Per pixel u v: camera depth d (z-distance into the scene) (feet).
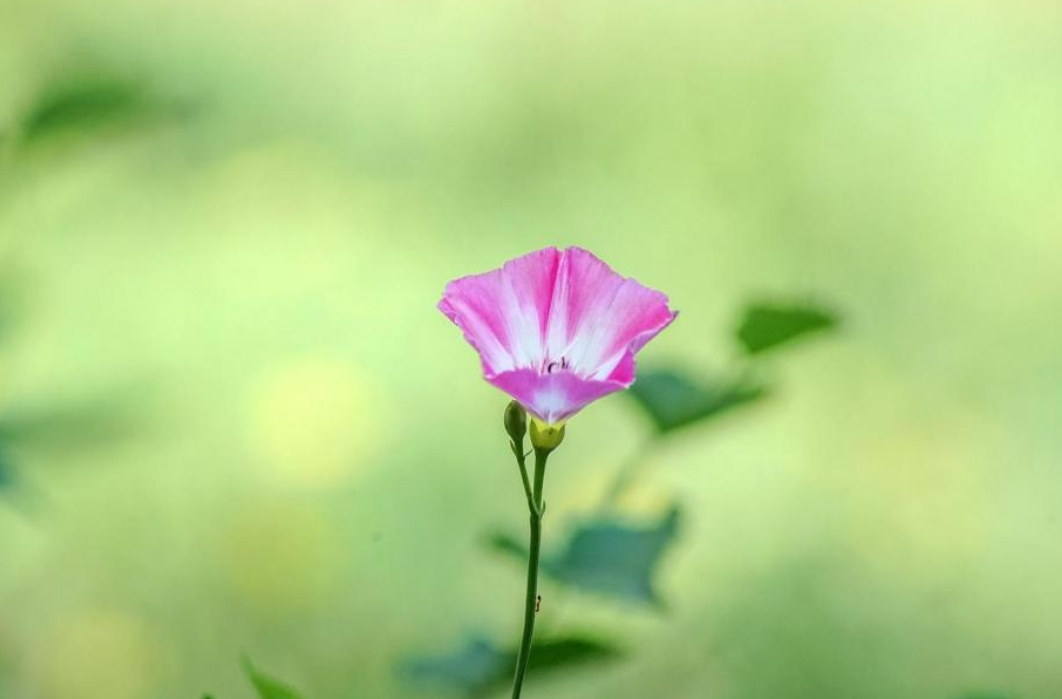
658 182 4.68
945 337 3.98
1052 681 2.93
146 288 3.91
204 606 2.98
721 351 3.87
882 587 3.14
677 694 2.83
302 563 3.10
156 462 3.26
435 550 3.16
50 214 3.56
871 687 2.90
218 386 3.64
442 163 4.73
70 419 1.92
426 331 3.90
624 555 1.85
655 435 1.91
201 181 4.45
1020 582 3.17
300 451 3.42
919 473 3.49
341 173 4.61
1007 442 3.58
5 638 2.74
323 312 3.94
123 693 2.79
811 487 3.42
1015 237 4.41
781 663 2.93
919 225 4.48
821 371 3.79
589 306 1.65
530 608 1.60
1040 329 3.99
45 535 3.00
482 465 3.42
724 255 4.33
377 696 2.81
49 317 3.60
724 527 3.29
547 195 4.58
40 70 3.61
